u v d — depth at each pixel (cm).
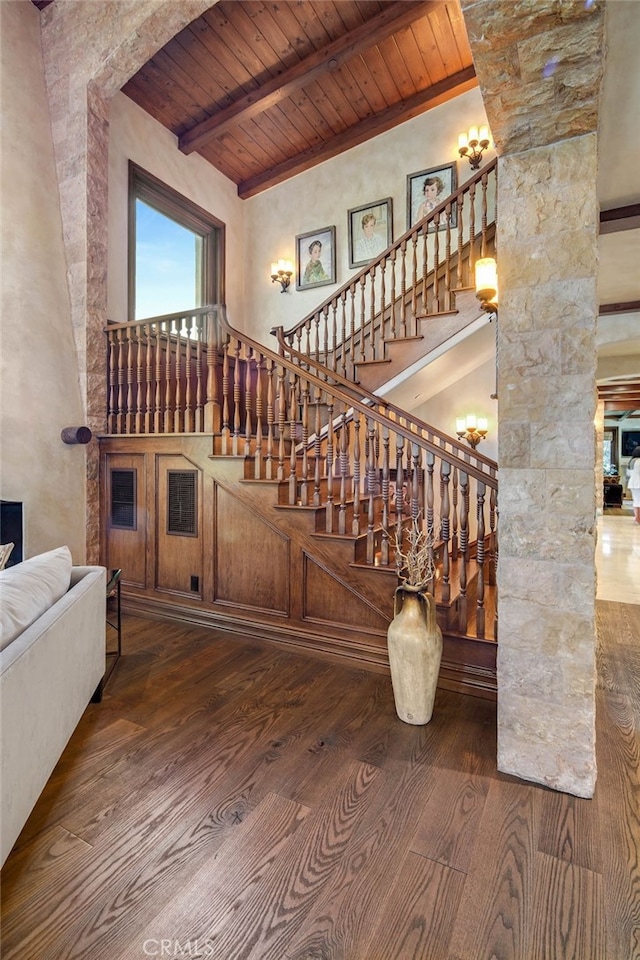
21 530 318
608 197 246
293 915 125
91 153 379
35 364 348
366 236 525
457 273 398
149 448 361
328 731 210
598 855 144
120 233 439
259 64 425
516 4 123
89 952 115
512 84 147
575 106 154
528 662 178
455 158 480
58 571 199
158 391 353
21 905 126
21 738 141
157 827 154
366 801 167
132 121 454
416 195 498
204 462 334
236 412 332
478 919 124
